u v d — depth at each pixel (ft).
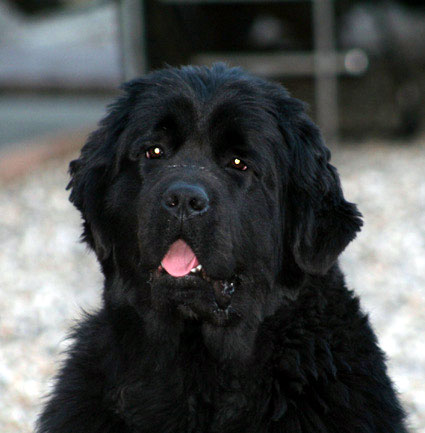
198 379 19.98
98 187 21.22
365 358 19.95
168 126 20.49
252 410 19.77
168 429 20.02
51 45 119.65
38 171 68.74
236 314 20.10
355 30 73.72
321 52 73.10
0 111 108.88
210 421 20.04
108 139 21.39
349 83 76.95
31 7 120.37
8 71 120.26
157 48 70.90
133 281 20.40
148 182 20.08
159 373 20.06
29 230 52.19
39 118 99.91
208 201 18.89
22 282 42.75
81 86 119.75
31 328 36.81
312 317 19.99
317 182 21.02
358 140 78.07
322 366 19.49
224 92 20.63
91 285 42.14
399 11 74.02
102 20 119.24
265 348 19.90
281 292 20.39
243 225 20.07
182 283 19.10
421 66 76.02
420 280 42.45
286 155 20.90
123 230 20.59
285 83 75.41
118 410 20.01
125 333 20.45
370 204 56.39
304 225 20.72
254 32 73.56
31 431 27.66
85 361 20.88
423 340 34.78
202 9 71.00
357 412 19.11
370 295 40.14
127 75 71.10
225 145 20.38
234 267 19.75
